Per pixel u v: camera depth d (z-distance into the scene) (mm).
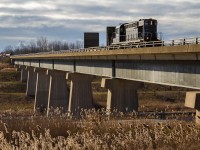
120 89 43625
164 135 26938
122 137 27375
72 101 60688
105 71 46469
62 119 36250
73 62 62156
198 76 26844
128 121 33688
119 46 41781
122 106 43594
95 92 102875
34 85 107875
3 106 94125
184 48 26203
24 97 103500
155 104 84188
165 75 31719
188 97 28766
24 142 26375
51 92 78312
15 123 34875
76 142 24672
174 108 74125
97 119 33438
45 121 35688
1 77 134500
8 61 191875
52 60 79875
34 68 103750
